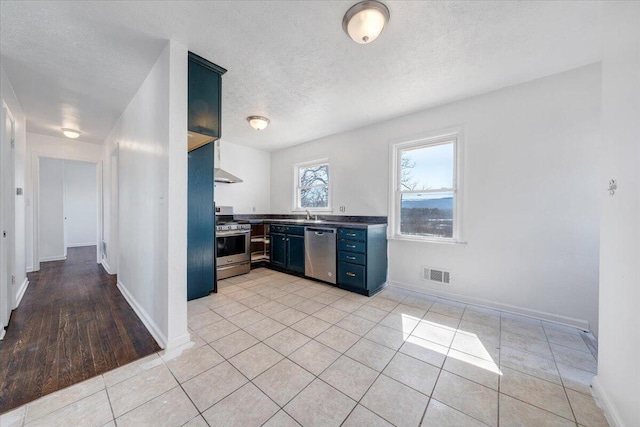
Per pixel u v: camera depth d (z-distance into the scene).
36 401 1.33
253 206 4.90
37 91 2.46
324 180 4.33
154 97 2.01
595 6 1.46
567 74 2.19
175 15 1.52
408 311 2.53
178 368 1.61
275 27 1.64
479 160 2.63
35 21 1.54
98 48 1.83
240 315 2.42
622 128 1.16
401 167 3.33
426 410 1.30
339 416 1.25
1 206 2.02
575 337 2.02
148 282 2.17
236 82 2.37
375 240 3.10
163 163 1.84
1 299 2.01
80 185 6.85
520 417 1.25
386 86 2.45
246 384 1.47
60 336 2.01
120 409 1.28
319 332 2.10
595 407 1.31
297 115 3.21
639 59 1.03
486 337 2.02
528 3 1.45
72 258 5.21
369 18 1.46
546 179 2.29
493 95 2.54
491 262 2.58
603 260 1.35
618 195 1.20
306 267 3.60
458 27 1.65
